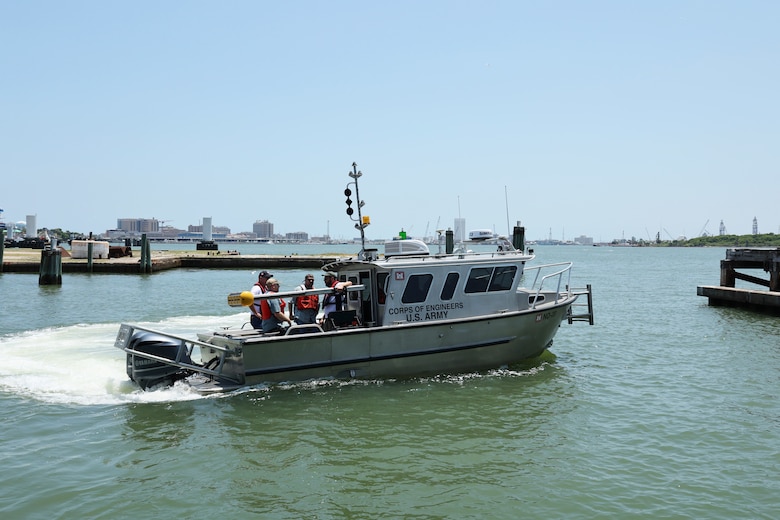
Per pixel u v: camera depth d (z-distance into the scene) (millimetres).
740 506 7234
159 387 11336
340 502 7273
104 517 6828
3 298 28297
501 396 11617
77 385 11586
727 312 24516
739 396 11789
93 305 25922
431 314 12977
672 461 8555
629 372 13719
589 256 126188
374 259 12930
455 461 8516
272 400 10992
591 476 8055
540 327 13961
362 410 10625
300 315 12336
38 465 8141
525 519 6918
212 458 8492
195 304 26641
